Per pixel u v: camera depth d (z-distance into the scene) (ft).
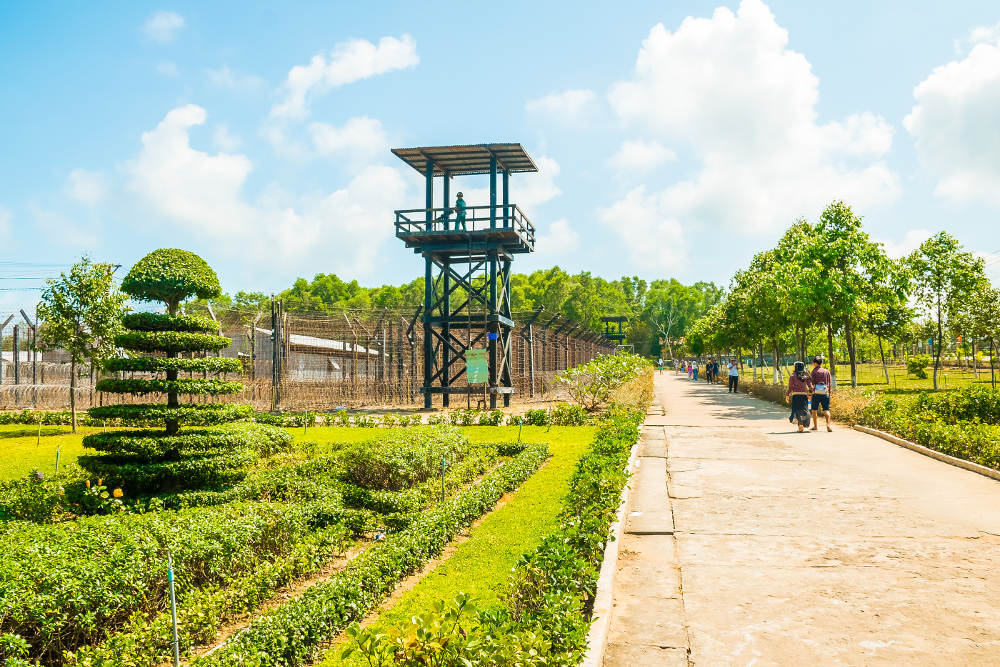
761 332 135.85
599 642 16.24
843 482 35.94
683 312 469.16
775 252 118.11
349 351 127.54
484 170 105.29
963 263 107.76
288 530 25.89
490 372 99.81
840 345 180.75
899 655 16.01
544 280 397.19
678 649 16.66
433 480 39.86
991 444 38.58
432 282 107.14
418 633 12.21
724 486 35.63
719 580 21.48
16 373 96.22
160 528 22.61
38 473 38.17
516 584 17.83
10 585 17.11
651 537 26.55
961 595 19.60
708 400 107.86
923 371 142.20
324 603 19.24
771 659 16.01
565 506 28.09
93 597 18.17
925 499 31.55
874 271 86.89
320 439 62.03
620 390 93.25
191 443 36.11
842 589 20.35
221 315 106.32
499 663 12.03
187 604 19.60
